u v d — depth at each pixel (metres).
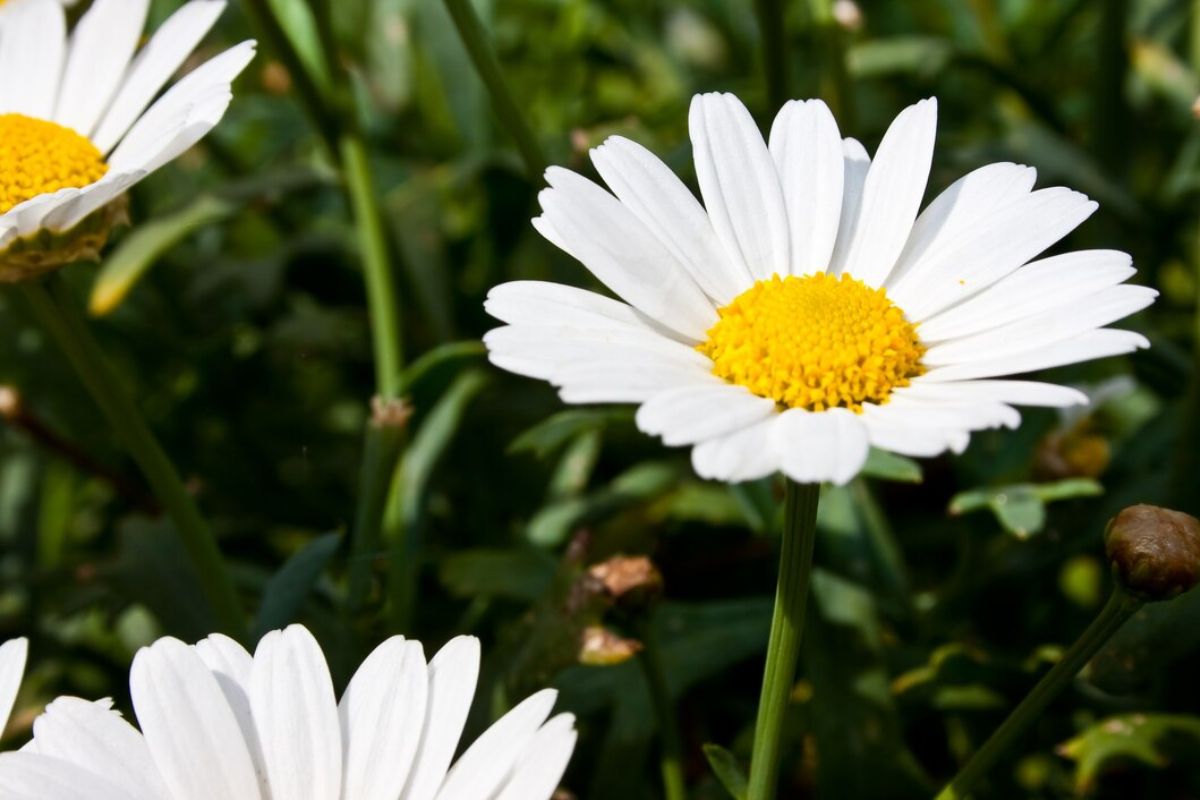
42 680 0.37
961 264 0.29
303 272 0.44
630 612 0.31
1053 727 0.34
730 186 0.30
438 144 0.47
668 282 0.29
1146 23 0.45
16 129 0.31
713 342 0.28
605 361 0.27
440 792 0.27
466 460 0.38
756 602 0.34
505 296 0.28
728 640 0.34
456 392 0.36
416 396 0.36
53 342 0.41
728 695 0.36
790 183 0.30
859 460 0.26
